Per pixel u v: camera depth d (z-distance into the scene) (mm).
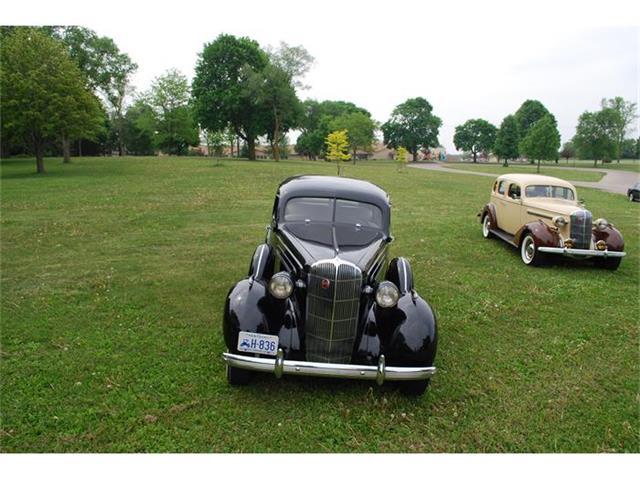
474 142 103438
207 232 10484
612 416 3688
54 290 6133
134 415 3389
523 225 8961
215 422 3363
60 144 48969
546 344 5000
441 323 5488
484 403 3781
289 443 3195
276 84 51094
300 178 5387
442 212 15477
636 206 19438
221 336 4801
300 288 3840
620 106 69625
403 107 96500
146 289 6277
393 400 3744
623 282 7551
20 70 25250
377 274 4371
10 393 3607
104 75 43844
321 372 3410
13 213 12422
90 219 11750
